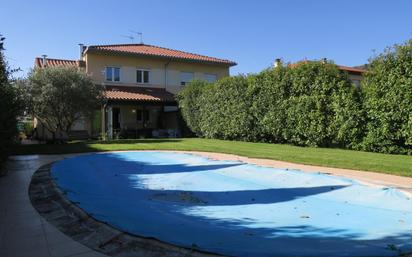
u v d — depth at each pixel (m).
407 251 4.66
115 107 29.75
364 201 7.53
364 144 15.41
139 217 6.34
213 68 34.78
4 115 10.21
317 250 4.71
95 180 10.41
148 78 31.58
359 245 4.93
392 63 14.14
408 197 7.65
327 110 17.19
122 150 18.34
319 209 6.99
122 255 4.76
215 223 6.07
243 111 22.20
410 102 13.40
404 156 13.38
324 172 10.86
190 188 9.27
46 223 6.39
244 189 9.05
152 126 31.58
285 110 19.33
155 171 12.07
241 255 4.48
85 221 6.16
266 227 5.84
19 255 4.88
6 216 6.82
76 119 23.55
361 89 15.84
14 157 15.55
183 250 4.66
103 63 29.48
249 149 17.50
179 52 35.19
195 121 27.27
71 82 22.09
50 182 9.84
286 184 9.52
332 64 17.50
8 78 11.74
